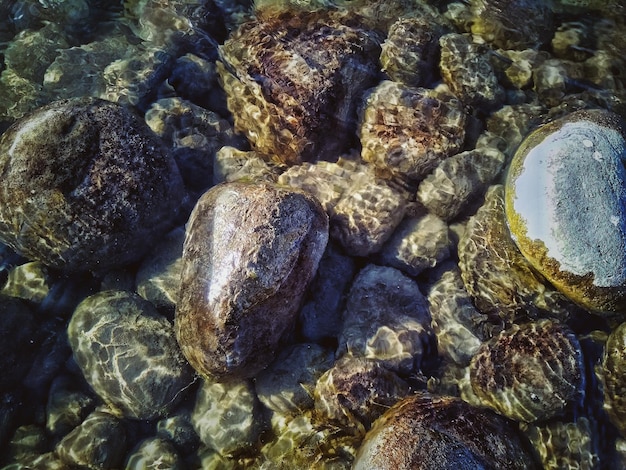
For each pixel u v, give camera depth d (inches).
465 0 41.3
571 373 27.6
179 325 28.5
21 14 41.4
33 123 30.4
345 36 36.9
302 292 28.7
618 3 41.2
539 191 29.3
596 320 30.6
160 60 38.8
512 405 27.6
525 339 29.0
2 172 29.9
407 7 40.8
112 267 32.3
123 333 29.5
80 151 29.8
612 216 28.3
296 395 28.5
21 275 32.2
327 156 35.7
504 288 30.9
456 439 24.5
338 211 32.8
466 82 37.1
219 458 28.2
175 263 32.1
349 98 35.7
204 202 29.6
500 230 31.6
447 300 31.5
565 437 27.1
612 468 27.0
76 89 38.3
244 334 27.0
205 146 35.9
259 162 35.4
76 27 41.7
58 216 29.4
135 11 42.3
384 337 29.7
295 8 39.8
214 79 38.9
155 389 28.7
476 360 29.2
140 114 37.5
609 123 31.5
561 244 28.2
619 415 27.5
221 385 29.3
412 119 35.2
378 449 24.1
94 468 27.5
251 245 26.9
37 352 30.5
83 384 30.2
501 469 24.3
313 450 27.3
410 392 28.4
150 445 28.4
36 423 29.3
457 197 33.3
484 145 35.8
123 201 30.1
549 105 38.1
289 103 34.6
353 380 27.7
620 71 38.6
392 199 33.1
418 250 32.4
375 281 31.8
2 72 39.3
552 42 40.5
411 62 37.0
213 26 40.9
